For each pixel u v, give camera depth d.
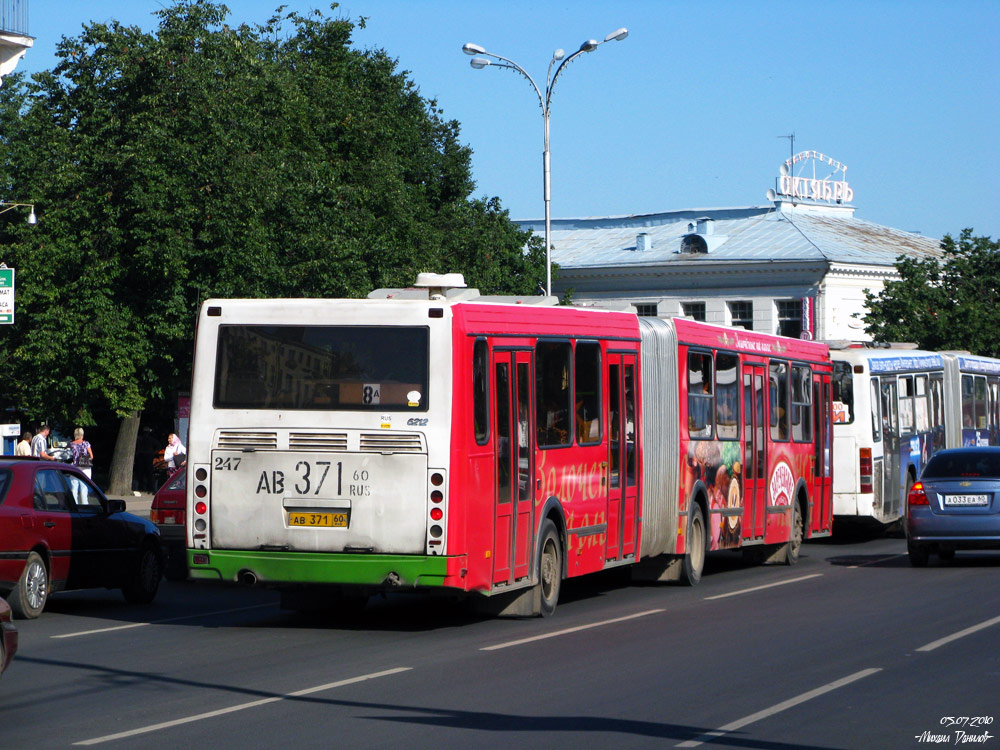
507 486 17.61
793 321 83.88
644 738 10.68
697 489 23.56
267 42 58.59
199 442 17.20
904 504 34.56
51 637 17.16
